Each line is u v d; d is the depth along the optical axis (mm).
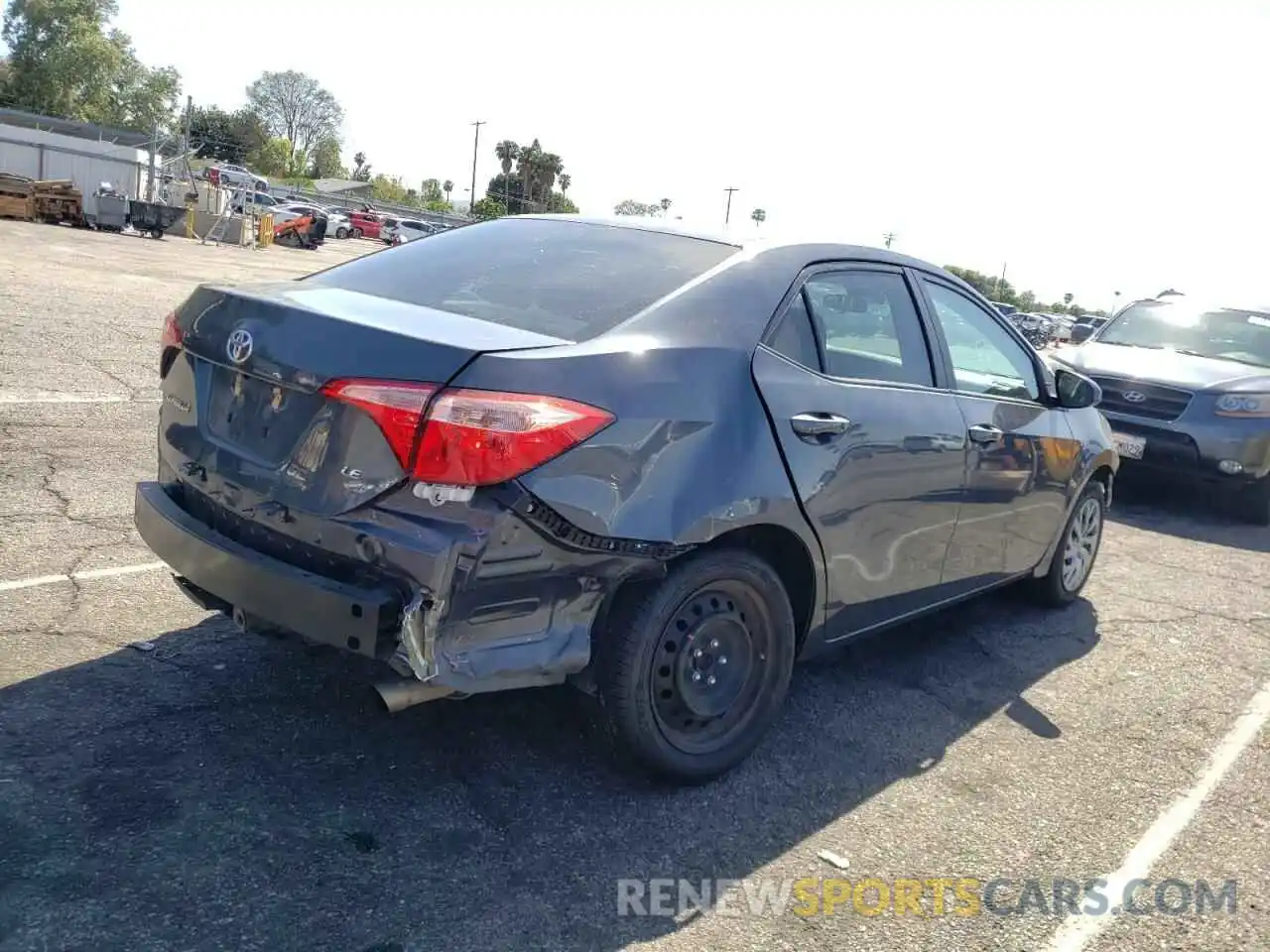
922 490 4039
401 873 2865
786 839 3256
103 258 21109
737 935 2781
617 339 3143
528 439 2764
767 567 3447
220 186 41500
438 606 2727
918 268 4395
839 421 3590
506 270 3648
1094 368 8859
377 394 2779
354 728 3580
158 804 3031
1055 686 4672
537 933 2697
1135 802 3701
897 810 3494
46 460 6223
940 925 2912
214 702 3645
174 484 3537
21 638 3949
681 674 3309
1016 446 4656
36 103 73250
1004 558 4859
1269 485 8328
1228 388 8219
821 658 4711
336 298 3326
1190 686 4805
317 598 2820
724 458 3209
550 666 2938
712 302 3428
